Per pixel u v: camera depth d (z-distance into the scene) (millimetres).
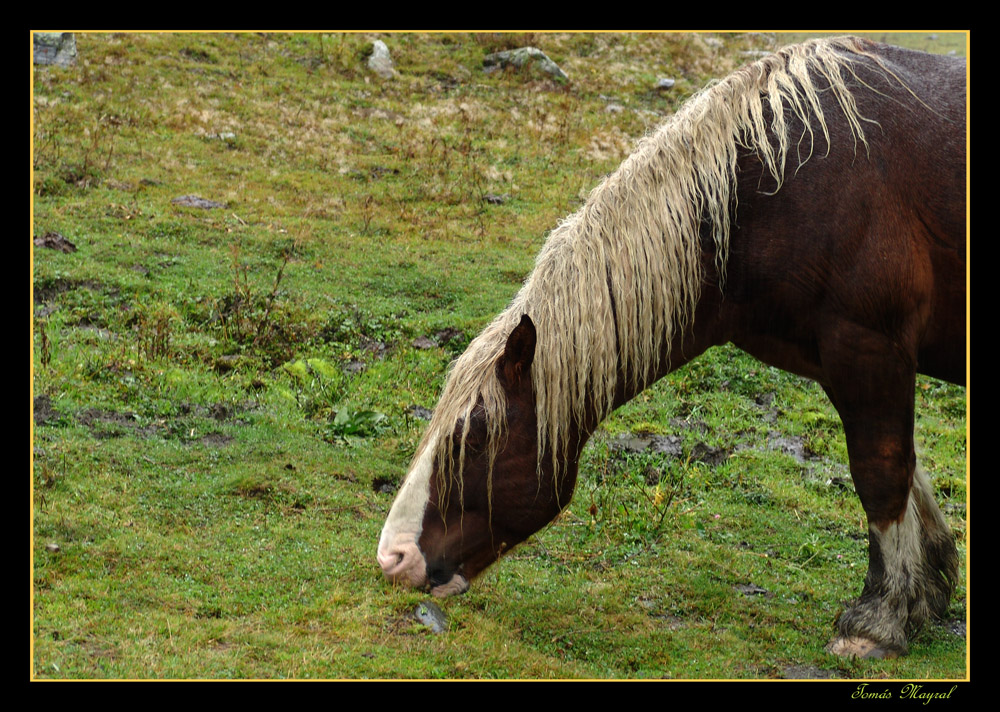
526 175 16266
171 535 6094
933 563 5762
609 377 5074
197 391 8242
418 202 14719
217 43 19672
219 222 12664
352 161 15836
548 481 5066
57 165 13484
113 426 7438
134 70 17562
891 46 5629
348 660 4930
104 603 5262
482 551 5074
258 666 4816
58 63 17031
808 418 9227
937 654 5371
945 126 5121
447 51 21891
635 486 7566
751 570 6430
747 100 5285
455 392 5012
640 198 5191
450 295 11406
